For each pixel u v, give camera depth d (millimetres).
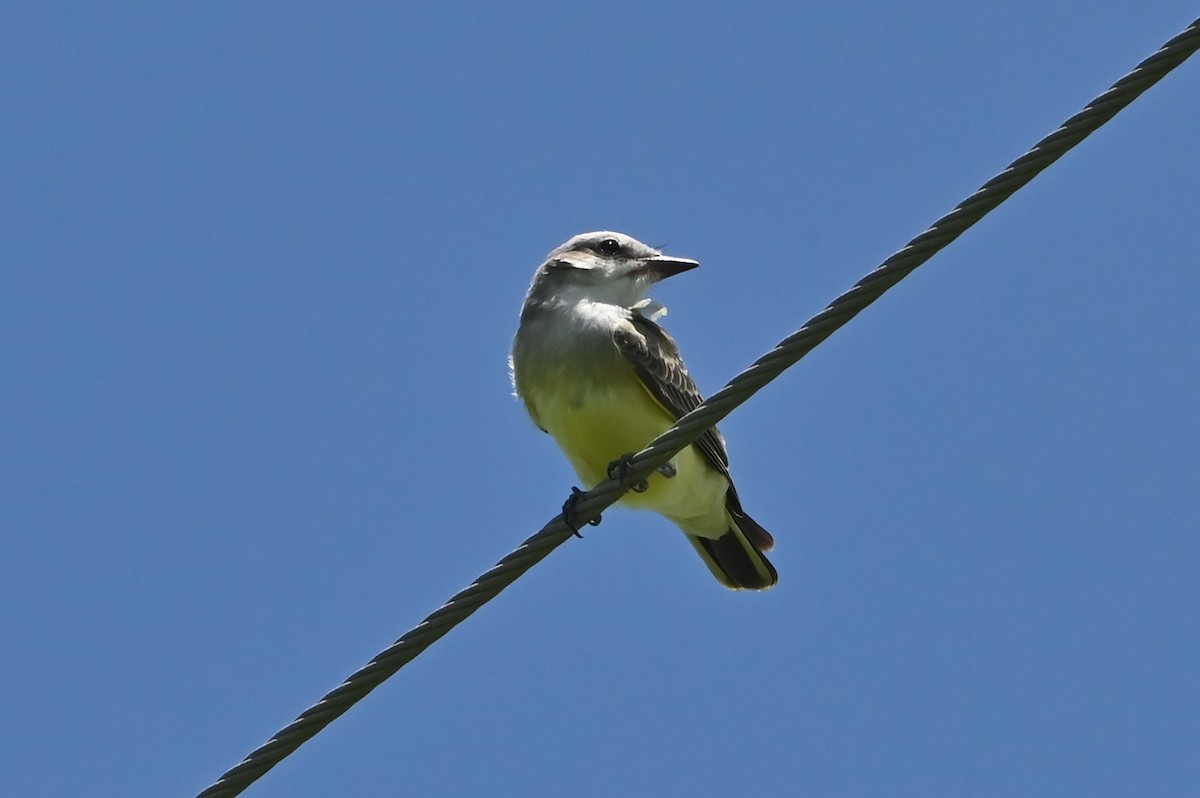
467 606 9398
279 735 8984
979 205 8883
